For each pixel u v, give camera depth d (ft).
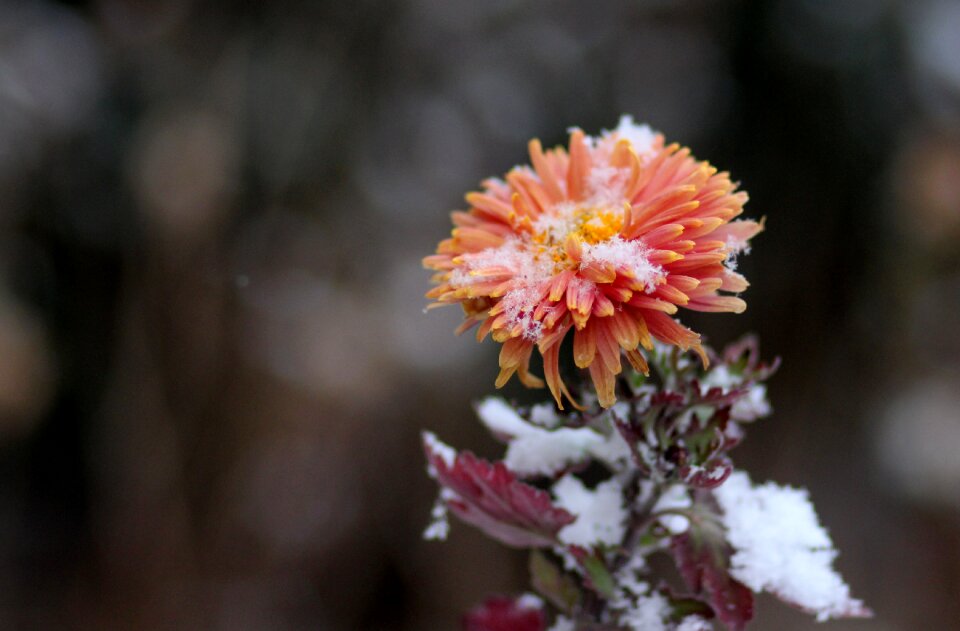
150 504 3.25
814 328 3.47
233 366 3.26
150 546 3.24
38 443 3.63
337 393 3.25
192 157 3.26
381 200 3.43
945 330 3.36
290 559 3.28
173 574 3.22
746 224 1.27
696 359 1.34
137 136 3.39
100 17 3.40
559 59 3.46
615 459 1.36
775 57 3.41
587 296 1.23
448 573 3.28
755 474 3.44
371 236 3.43
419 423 3.35
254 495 3.24
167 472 3.25
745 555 1.31
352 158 3.43
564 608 1.38
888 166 3.34
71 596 3.39
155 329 3.30
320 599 3.30
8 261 3.41
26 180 3.35
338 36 3.39
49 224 3.47
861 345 3.47
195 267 3.28
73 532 3.60
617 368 1.22
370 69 3.42
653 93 3.48
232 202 3.32
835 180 3.42
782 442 3.45
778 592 1.31
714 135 3.53
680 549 1.32
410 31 3.41
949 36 3.18
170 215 3.26
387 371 3.32
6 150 3.27
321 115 3.40
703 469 1.28
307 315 3.30
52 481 3.66
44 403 3.52
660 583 1.34
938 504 3.26
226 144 3.31
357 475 3.32
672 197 1.26
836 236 3.44
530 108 3.45
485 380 3.37
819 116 3.38
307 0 3.37
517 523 1.36
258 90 3.38
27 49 3.30
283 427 3.24
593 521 1.36
